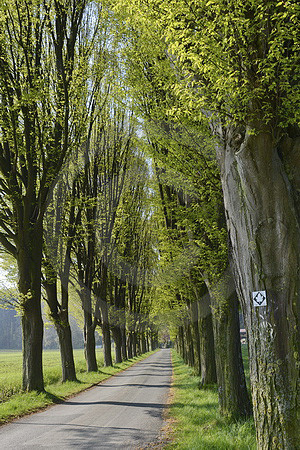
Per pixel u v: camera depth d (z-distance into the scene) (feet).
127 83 40.11
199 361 72.95
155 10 22.41
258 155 17.34
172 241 51.42
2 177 54.34
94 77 61.26
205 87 19.56
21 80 48.62
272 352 16.93
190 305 74.13
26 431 32.65
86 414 40.37
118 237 100.58
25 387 51.26
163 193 52.70
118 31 40.98
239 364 32.96
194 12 18.75
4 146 52.16
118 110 77.15
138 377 84.69
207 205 35.42
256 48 17.12
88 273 87.71
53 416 39.65
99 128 77.41
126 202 99.55
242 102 17.30
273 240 17.35
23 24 46.93
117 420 36.60
